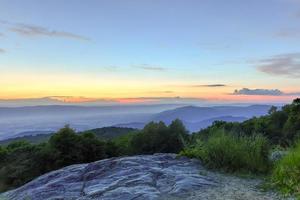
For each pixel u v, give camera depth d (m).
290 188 6.69
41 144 36.53
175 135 33.19
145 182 7.51
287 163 7.68
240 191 6.86
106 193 7.08
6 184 30.12
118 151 34.69
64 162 30.88
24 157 33.94
